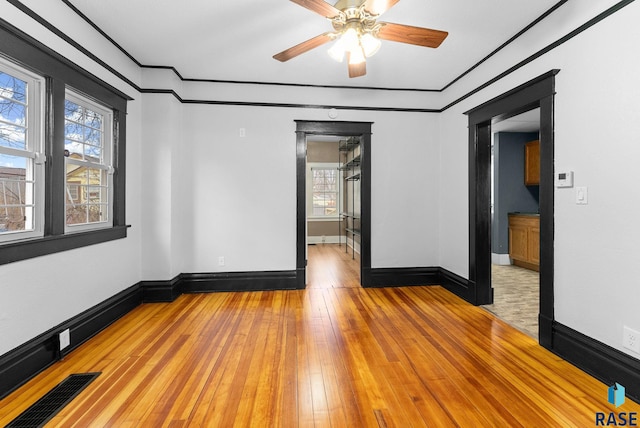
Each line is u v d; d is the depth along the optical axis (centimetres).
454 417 168
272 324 293
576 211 223
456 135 385
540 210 255
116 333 273
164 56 326
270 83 394
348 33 197
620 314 193
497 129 552
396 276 421
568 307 230
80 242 253
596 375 205
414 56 320
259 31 277
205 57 328
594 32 207
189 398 183
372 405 177
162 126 352
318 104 403
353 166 695
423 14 248
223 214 394
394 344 253
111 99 295
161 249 355
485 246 350
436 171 425
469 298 358
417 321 302
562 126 234
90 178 285
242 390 191
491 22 259
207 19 259
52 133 224
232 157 394
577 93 220
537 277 484
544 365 222
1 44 182
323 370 214
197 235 390
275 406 176
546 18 246
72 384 197
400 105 416
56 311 228
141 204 352
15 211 206
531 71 263
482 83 330
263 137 398
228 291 395
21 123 209
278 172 401
